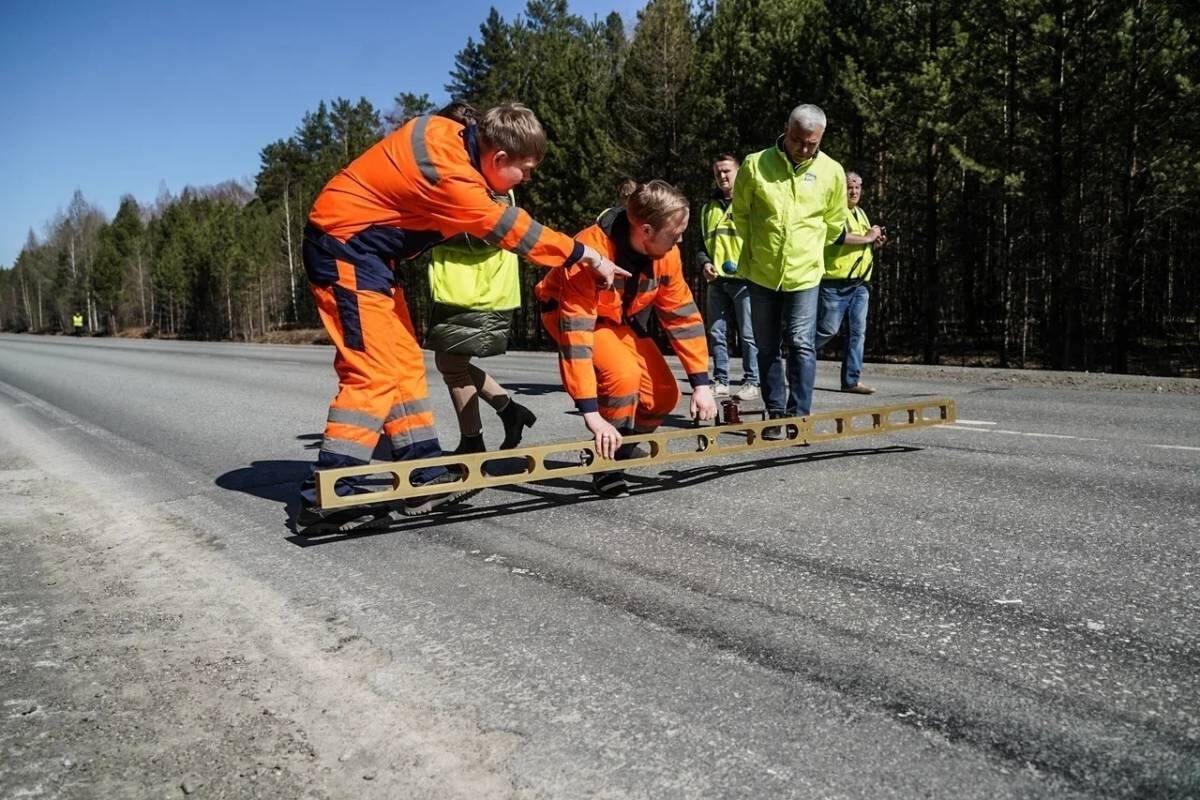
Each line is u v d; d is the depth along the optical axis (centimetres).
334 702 199
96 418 795
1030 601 246
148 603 268
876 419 456
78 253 8281
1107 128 1465
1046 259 1719
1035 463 434
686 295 384
